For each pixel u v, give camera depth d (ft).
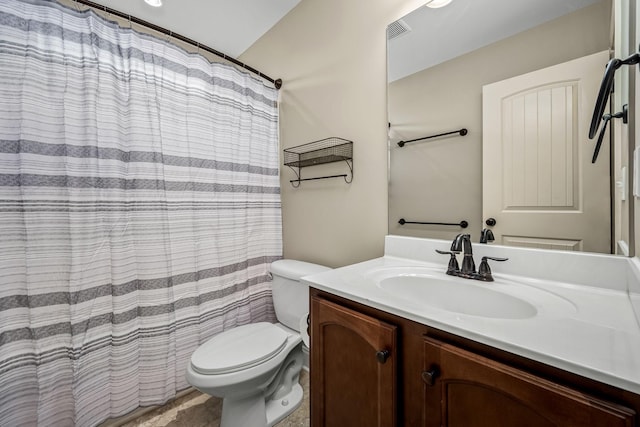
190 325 4.91
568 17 2.88
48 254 3.64
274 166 6.28
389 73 4.33
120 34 4.25
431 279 3.31
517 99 3.20
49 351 3.65
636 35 2.13
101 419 4.05
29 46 3.50
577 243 2.86
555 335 1.82
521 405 1.70
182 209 4.84
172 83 4.75
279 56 6.24
